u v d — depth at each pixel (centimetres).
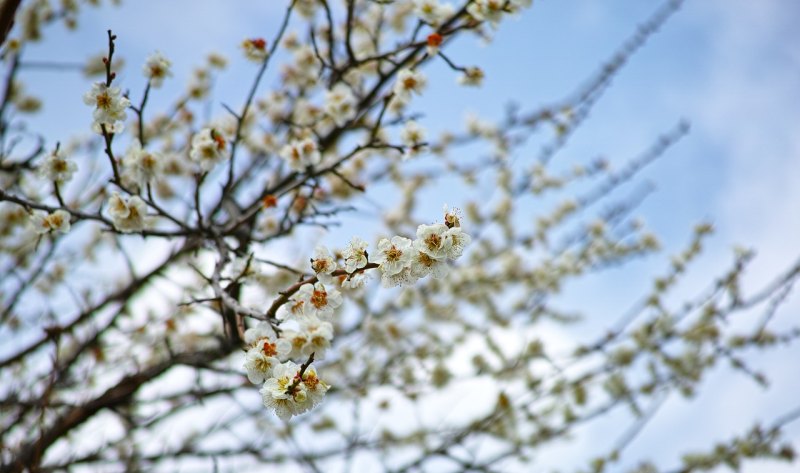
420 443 564
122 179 348
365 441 543
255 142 552
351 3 427
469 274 693
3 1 288
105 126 293
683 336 671
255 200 464
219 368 436
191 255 493
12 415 495
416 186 691
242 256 372
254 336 255
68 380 511
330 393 577
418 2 394
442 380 605
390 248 237
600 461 653
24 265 570
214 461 444
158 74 339
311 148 409
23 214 488
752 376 677
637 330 675
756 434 655
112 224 326
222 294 283
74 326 491
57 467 443
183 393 505
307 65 526
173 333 519
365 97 483
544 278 706
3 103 439
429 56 400
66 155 315
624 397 643
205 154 347
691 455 658
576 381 611
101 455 476
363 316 586
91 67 546
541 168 705
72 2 528
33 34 521
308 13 519
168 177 512
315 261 248
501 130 695
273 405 230
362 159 567
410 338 648
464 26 399
